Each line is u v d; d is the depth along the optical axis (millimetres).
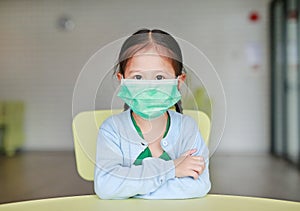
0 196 3998
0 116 7406
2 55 8273
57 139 8203
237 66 7844
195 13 7891
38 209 928
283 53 6844
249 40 7801
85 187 4414
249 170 5523
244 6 7793
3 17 8242
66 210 921
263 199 994
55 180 4824
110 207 939
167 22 7926
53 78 8203
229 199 995
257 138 7836
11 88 8281
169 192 994
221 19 7844
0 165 6086
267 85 7793
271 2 7598
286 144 6742
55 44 8180
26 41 8219
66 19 8117
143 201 985
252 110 7836
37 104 8242
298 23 5969
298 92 6043
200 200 989
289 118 6551
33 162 6387
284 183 4625
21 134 8031
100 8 8055
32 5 8180
